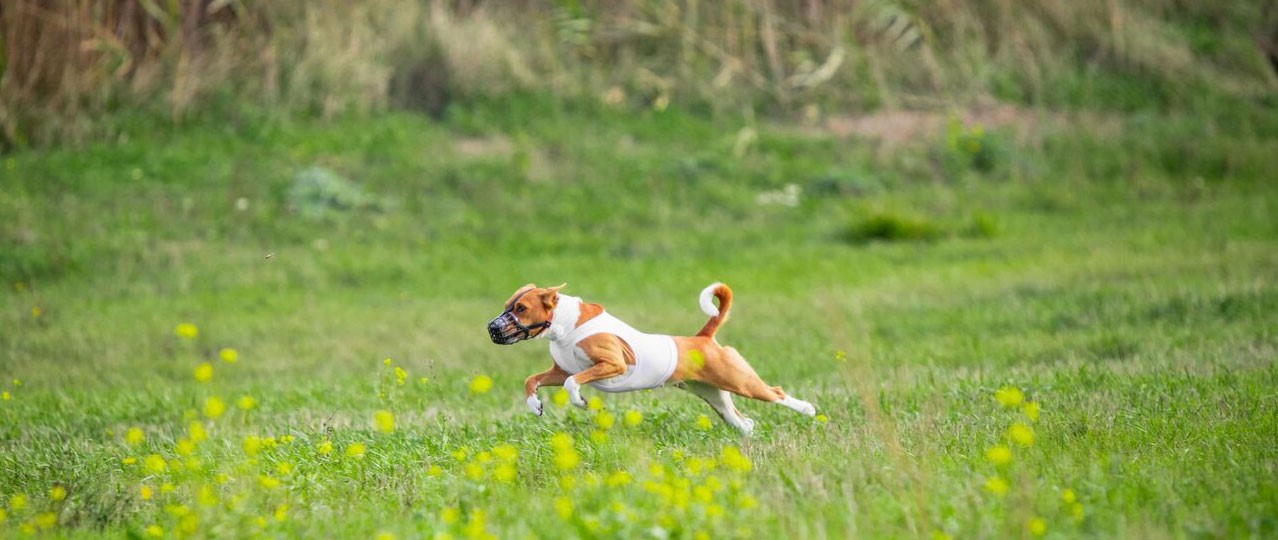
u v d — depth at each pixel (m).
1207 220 18.52
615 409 8.18
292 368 11.58
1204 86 24.70
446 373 10.73
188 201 18.31
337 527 5.41
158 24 21.44
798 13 24.94
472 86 22.91
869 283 15.34
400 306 14.73
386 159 20.50
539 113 22.67
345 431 7.69
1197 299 12.14
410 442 7.30
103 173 18.84
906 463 5.58
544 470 6.26
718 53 24.39
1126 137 22.91
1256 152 22.08
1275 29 26.33
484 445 7.17
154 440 7.86
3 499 6.48
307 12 22.30
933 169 21.84
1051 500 5.13
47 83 20.08
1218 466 5.82
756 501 5.07
